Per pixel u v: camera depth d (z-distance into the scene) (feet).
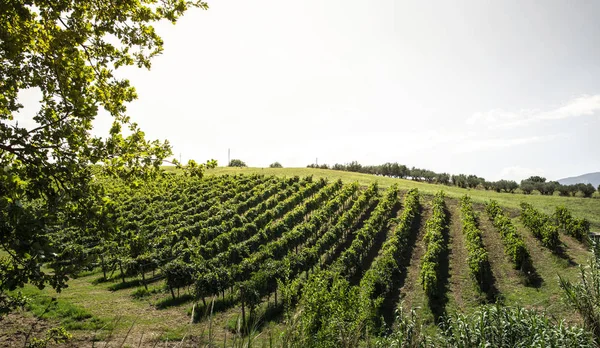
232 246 90.53
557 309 49.90
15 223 11.32
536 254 86.43
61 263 12.92
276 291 72.59
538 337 22.72
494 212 116.26
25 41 16.46
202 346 9.27
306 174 200.03
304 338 12.05
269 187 154.30
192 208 134.10
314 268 84.23
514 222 112.98
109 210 16.17
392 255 85.81
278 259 88.12
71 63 17.22
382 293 70.69
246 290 61.98
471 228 100.07
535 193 185.26
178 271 71.61
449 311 64.34
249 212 125.29
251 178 179.83
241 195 147.74
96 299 67.87
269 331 10.89
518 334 24.59
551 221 105.19
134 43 19.74
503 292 70.28
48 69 16.39
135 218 126.21
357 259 84.69
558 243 90.02
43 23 17.31
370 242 100.99
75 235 96.02
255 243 97.50
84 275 90.48
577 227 92.73
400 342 22.99
